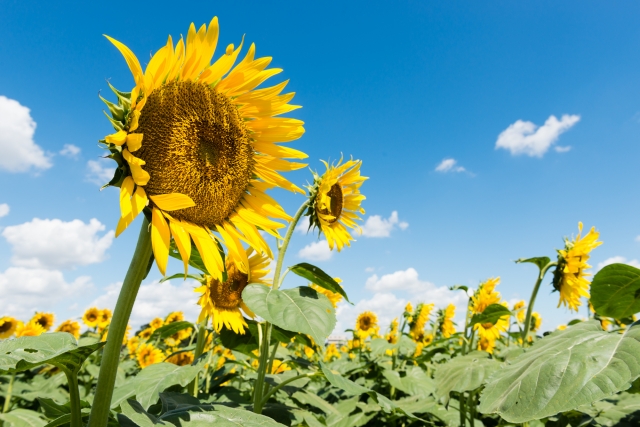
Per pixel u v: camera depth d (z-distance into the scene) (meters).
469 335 1.12
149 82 0.35
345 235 0.79
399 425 0.96
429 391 1.00
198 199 0.39
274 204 0.46
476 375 0.67
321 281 0.66
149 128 0.37
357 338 1.73
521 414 0.36
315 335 0.48
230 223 0.43
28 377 1.49
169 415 0.36
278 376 0.80
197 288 0.72
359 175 0.82
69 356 0.29
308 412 0.70
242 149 0.43
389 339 1.68
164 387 0.55
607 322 0.90
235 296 0.73
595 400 0.33
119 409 0.46
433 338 1.56
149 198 0.35
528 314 0.89
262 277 0.75
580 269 0.92
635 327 0.39
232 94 0.44
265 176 0.46
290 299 0.53
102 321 1.86
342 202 0.81
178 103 0.38
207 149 0.40
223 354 1.36
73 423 0.31
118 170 0.32
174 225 0.34
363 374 1.31
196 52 0.39
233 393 0.85
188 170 0.37
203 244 0.35
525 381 0.38
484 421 0.94
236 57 0.41
